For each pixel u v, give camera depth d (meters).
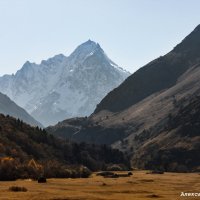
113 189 126.69
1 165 174.12
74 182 157.88
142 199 96.38
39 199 92.31
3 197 95.38
